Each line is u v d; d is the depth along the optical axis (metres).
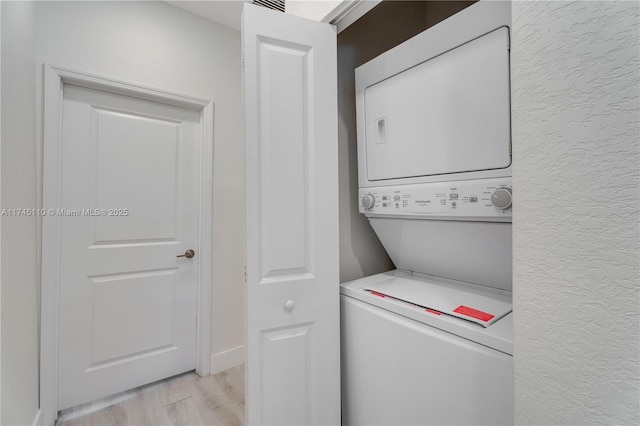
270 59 1.16
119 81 1.89
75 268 1.84
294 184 1.21
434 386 0.97
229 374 2.29
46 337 1.69
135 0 1.96
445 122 1.08
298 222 1.22
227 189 2.37
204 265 2.27
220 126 2.33
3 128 1.17
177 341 2.24
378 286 1.33
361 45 1.64
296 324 1.22
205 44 2.25
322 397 1.27
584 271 0.53
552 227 0.57
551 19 0.57
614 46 0.49
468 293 1.18
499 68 0.93
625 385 0.48
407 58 1.21
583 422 0.53
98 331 1.93
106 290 1.95
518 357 0.63
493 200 0.94
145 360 2.11
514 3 0.63
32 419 1.56
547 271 0.58
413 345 1.04
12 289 1.26
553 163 0.57
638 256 0.47
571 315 0.54
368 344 1.22
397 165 1.27
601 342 0.51
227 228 2.37
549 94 0.57
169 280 2.20
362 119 1.43
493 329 0.87
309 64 1.24
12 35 1.28
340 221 1.56
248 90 1.12
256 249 1.14
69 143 1.81
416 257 1.45
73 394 1.85
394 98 1.27
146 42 2.00
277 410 1.19
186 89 2.16
